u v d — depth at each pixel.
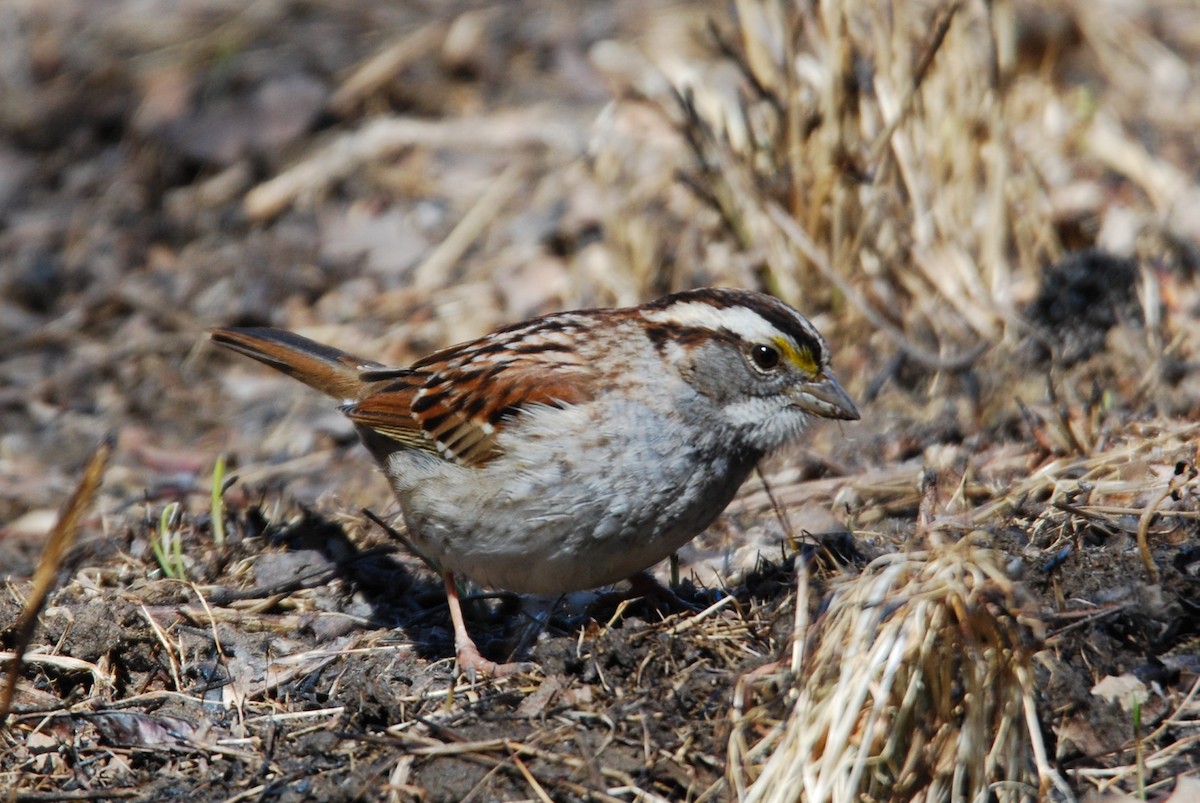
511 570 8.52
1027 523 8.98
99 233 15.88
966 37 12.66
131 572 10.05
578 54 17.33
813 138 12.44
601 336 8.52
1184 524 8.65
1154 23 17.17
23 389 14.10
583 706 7.91
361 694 8.20
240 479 12.16
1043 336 11.37
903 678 7.09
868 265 12.34
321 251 15.30
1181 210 13.07
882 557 7.59
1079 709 7.58
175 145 16.70
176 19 18.81
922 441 10.80
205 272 15.25
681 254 13.39
